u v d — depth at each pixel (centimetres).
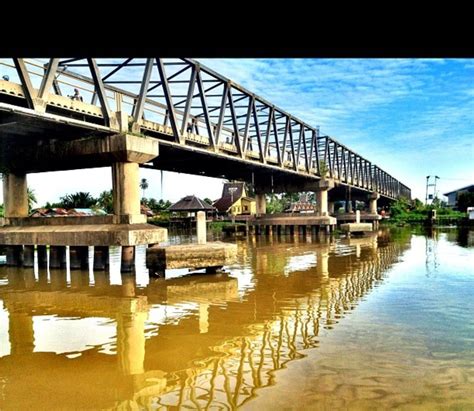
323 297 1197
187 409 550
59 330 933
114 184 1738
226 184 8106
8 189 2067
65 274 1756
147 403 573
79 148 1756
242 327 912
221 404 559
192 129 2648
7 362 739
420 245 2911
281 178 4359
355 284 1395
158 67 1962
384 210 10581
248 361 708
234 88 2628
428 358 694
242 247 2989
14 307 1175
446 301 1116
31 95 1386
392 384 596
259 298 1206
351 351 736
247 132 2819
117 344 827
